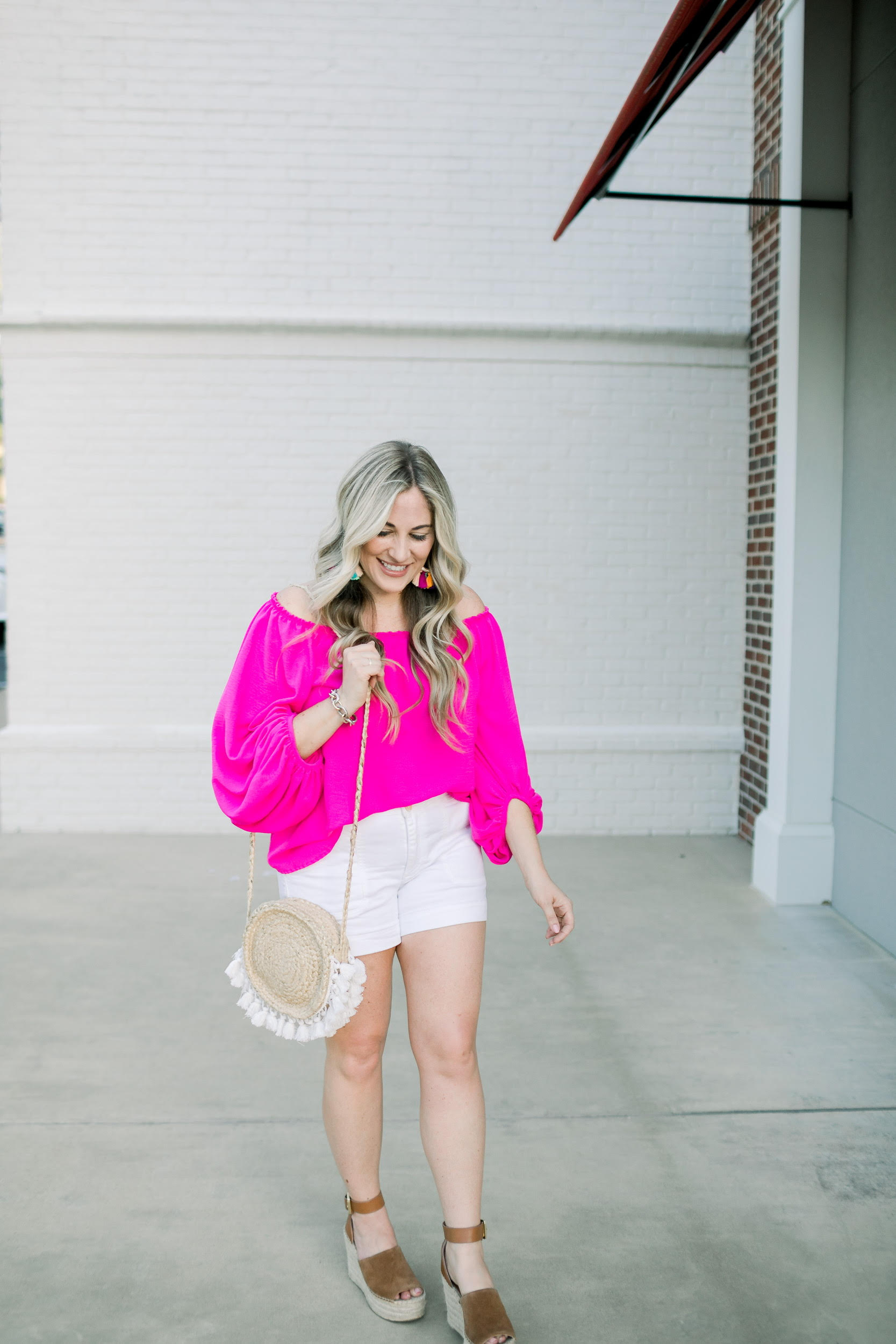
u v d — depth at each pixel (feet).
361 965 6.32
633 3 18.93
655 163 19.24
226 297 19.21
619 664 20.08
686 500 19.83
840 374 14.88
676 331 19.33
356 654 6.23
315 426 19.48
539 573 19.88
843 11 14.40
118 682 19.93
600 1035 11.48
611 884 16.97
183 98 18.90
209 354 19.30
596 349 19.49
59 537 19.63
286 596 6.88
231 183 19.04
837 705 15.43
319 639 6.76
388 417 19.52
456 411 19.54
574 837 20.08
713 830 20.31
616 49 19.03
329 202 19.11
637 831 20.25
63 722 20.01
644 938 14.48
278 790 6.43
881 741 14.07
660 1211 8.30
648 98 11.84
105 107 18.88
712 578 19.98
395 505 6.37
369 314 19.24
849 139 14.58
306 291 19.24
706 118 19.21
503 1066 10.78
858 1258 7.73
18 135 18.88
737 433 19.74
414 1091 10.25
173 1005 12.23
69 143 18.92
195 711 19.98
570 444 19.67
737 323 19.51
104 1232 7.99
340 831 6.64
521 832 7.04
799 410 14.90
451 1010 6.73
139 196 19.03
